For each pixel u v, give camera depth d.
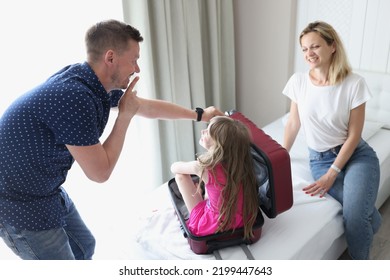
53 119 1.22
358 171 1.90
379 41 2.50
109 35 1.29
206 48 2.89
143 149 2.54
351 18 2.55
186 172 1.69
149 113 1.71
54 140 1.28
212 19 2.74
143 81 2.41
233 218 1.56
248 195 1.57
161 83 2.54
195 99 2.80
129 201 2.53
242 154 1.56
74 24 2.04
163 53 2.45
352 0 2.51
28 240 1.36
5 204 1.32
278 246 1.65
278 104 3.08
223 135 1.55
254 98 3.20
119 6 2.23
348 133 1.96
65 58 2.04
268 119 3.19
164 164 2.79
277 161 1.57
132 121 2.45
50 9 1.94
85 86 1.27
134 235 1.74
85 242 1.70
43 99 1.21
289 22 2.77
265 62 3.01
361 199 1.82
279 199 1.63
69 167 1.43
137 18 2.28
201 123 2.85
